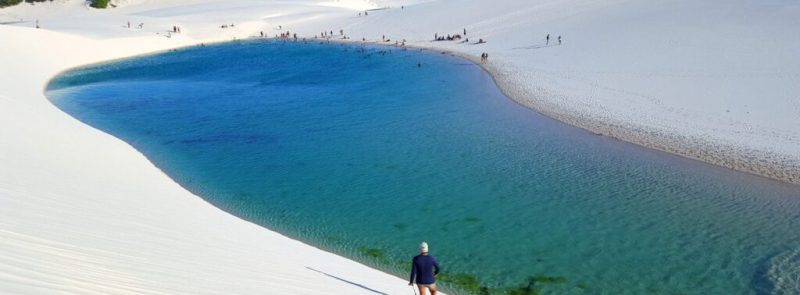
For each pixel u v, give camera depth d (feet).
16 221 32.40
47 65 168.45
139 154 83.61
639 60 140.05
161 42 232.32
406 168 79.77
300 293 33.71
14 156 54.24
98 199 46.50
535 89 125.49
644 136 90.17
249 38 262.88
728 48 140.26
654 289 47.09
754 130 87.92
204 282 30.81
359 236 57.26
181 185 71.97
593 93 116.57
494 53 179.01
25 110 87.45
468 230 59.00
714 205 65.26
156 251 35.09
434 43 213.66
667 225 60.08
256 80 157.38
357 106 120.37
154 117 113.29
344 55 200.95
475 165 80.53
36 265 25.26
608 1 238.07
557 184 72.64
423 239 56.75
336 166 80.94
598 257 52.95
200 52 222.28
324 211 64.13
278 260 41.52
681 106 102.17
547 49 171.63
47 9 339.16
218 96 135.13
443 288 46.16
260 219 61.21
